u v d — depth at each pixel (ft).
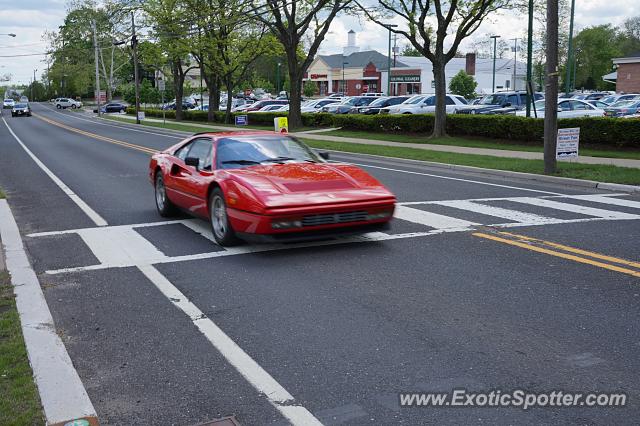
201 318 17.97
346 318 17.63
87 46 361.10
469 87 218.79
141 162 64.13
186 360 15.19
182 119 187.11
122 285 21.25
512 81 270.87
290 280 21.31
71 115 245.65
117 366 14.94
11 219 33.27
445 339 15.99
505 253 24.35
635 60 194.08
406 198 38.29
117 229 30.37
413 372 14.19
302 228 23.22
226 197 24.66
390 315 17.80
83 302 19.62
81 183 48.78
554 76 48.75
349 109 138.62
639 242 26.09
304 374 14.24
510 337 16.05
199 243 26.96
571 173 48.67
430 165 60.03
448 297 19.25
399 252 24.71
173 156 31.81
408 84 261.65
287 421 12.24
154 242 27.37
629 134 66.85
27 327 16.98
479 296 19.30
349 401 12.95
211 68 159.84
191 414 12.63
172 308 18.86
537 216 32.12
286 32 119.96
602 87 339.57
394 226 29.48
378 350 15.42
